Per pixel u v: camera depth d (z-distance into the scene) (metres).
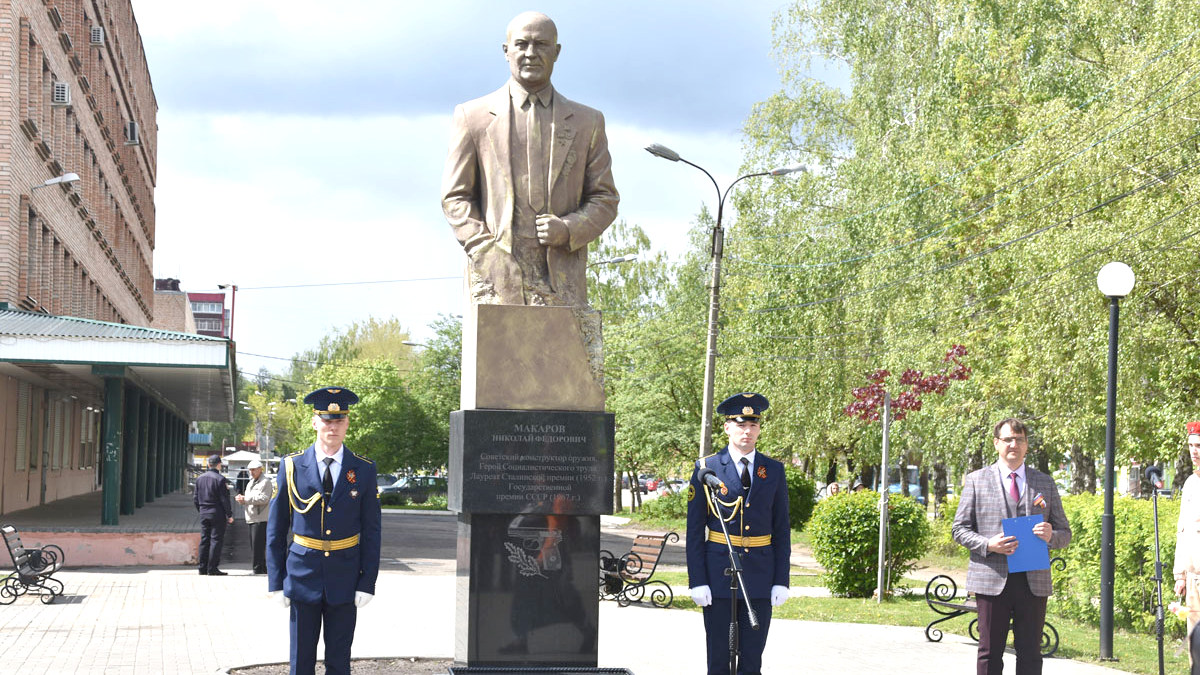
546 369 8.60
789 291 32.47
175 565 20.72
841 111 34.56
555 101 9.14
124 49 46.88
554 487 8.48
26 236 25.78
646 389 45.91
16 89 24.92
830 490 36.03
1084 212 20.78
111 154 42.62
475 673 8.23
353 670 9.85
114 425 21.78
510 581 8.41
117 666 10.22
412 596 16.28
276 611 14.27
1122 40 23.78
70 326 21.66
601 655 11.55
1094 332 20.12
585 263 9.15
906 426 29.59
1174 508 13.29
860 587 17.66
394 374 59.03
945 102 27.62
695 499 8.20
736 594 8.00
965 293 26.38
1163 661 10.24
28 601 15.11
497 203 8.95
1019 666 8.30
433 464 58.28
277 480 8.41
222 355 20.81
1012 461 8.50
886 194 29.03
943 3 28.89
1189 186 19.48
